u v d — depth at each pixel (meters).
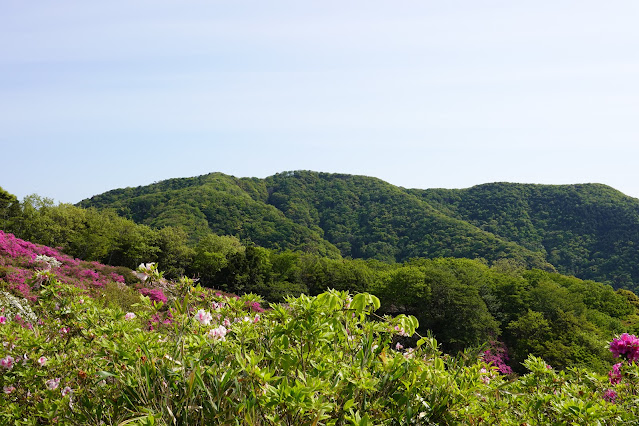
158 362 2.02
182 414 1.77
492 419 2.32
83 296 3.58
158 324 2.75
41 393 2.78
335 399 1.91
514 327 29.70
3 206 34.75
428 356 2.42
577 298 34.97
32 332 3.19
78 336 3.24
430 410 2.03
